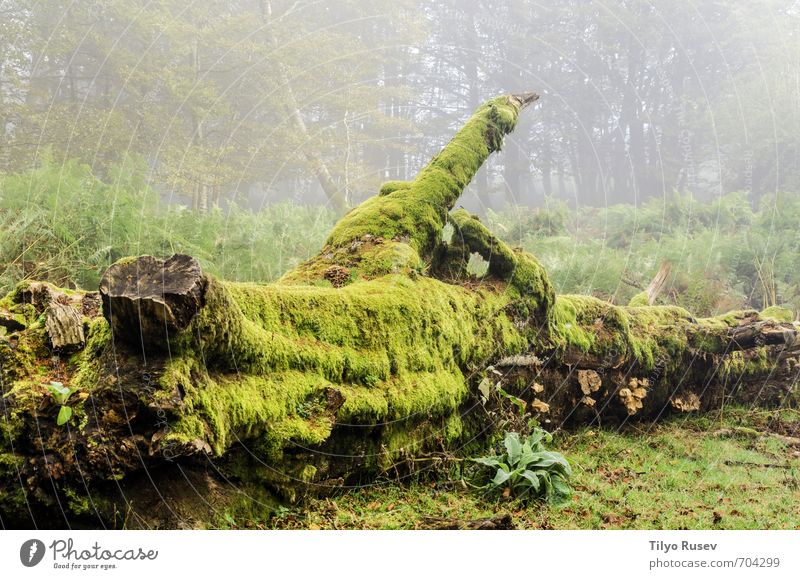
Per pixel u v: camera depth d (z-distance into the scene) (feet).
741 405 24.52
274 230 30.99
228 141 52.06
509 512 12.32
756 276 38.22
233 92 60.18
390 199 18.28
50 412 9.35
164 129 54.95
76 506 9.50
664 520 13.25
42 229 20.66
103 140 51.31
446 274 18.42
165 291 9.20
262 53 54.90
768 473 17.38
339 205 52.44
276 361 11.48
